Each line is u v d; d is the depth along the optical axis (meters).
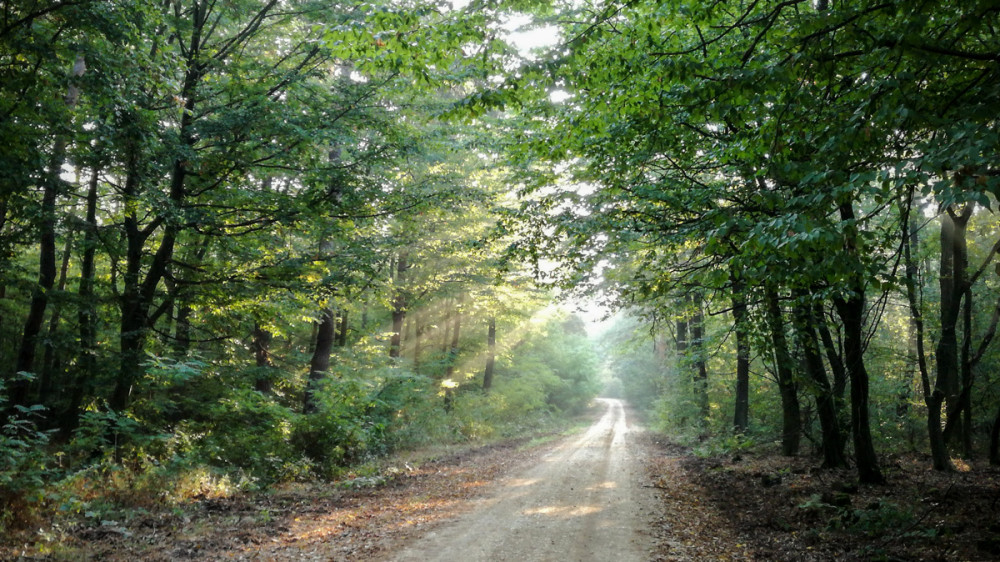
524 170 13.15
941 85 5.44
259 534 8.41
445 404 27.95
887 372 18.11
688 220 10.32
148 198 11.59
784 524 8.82
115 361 12.79
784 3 5.25
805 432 14.99
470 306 25.03
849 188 4.73
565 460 18.47
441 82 7.52
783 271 6.35
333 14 13.04
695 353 17.25
